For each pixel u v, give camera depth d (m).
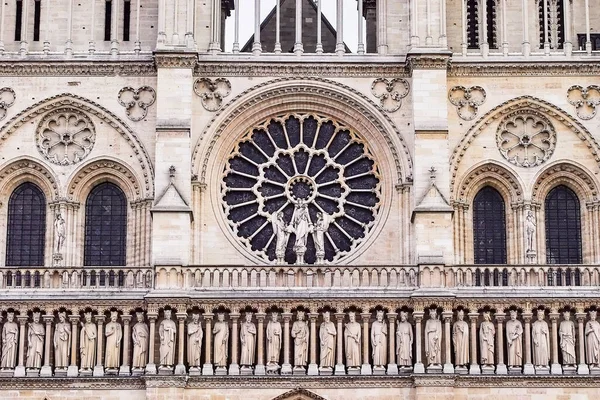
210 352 94.62
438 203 97.06
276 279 96.19
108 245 100.06
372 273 96.38
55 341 94.69
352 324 95.06
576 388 94.19
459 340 94.75
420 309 94.81
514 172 100.19
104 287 95.69
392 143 100.19
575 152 100.56
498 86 100.94
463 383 94.12
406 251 98.50
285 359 94.50
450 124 100.38
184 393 93.81
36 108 100.25
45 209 100.38
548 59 100.88
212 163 100.31
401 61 100.62
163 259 95.88
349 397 94.06
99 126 100.56
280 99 101.25
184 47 99.38
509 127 101.25
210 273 96.00
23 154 100.06
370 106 100.50
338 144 101.56
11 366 94.38
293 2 110.25
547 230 100.56
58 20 102.50
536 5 103.31
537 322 95.19
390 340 94.94
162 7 100.12
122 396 94.12
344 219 100.56
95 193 100.88
